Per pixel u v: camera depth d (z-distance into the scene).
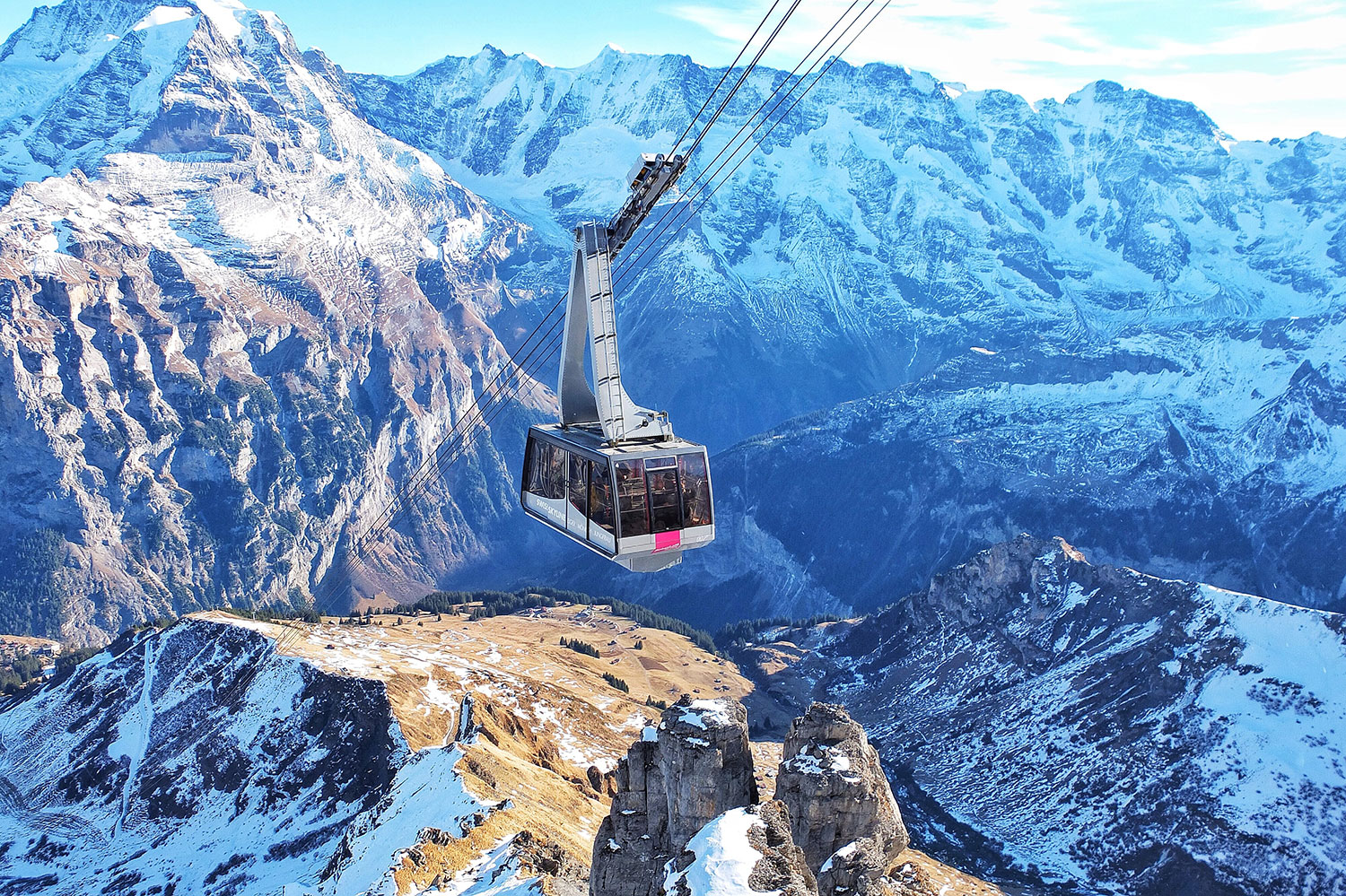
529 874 123.56
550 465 59.31
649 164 52.88
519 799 159.62
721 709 96.12
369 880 137.38
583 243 55.88
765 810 74.56
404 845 144.12
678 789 92.56
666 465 54.50
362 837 161.25
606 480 54.09
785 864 69.25
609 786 197.12
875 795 92.19
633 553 54.06
